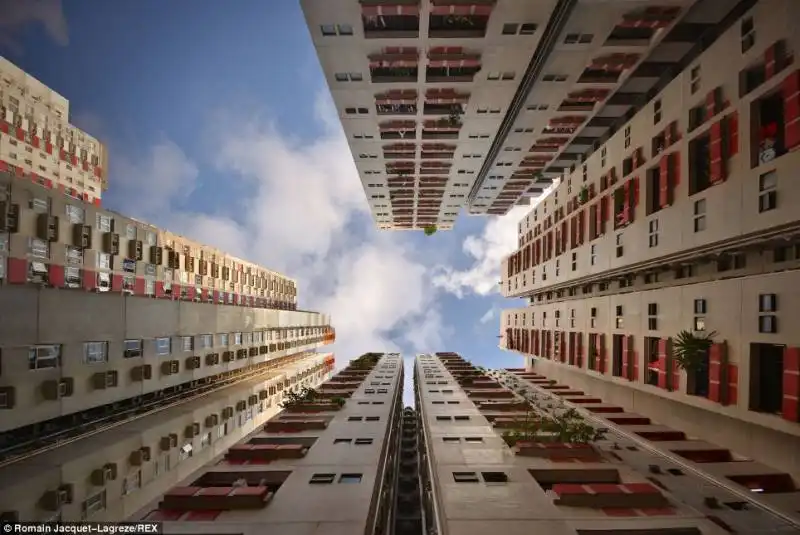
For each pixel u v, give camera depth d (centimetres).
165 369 3312
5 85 4538
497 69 3161
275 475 2375
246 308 4812
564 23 2688
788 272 2134
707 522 1872
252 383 5150
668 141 2986
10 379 2066
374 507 2044
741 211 2355
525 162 5259
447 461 2580
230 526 1788
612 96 3872
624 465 2538
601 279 4353
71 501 2253
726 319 2530
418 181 6094
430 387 5134
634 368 3478
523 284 6297
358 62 3078
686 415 3412
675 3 2559
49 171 5131
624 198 3534
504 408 4066
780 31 2147
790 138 2083
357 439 2983
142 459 2819
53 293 2297
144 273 3981
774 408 2311
